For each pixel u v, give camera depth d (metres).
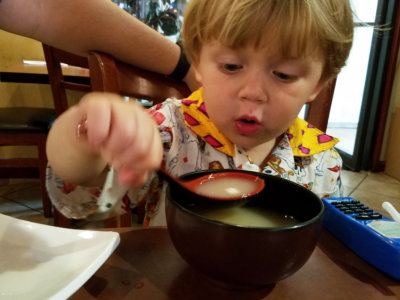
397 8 2.78
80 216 0.54
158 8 2.06
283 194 0.43
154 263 0.40
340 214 0.47
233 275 0.32
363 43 3.75
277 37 0.50
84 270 0.34
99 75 0.71
